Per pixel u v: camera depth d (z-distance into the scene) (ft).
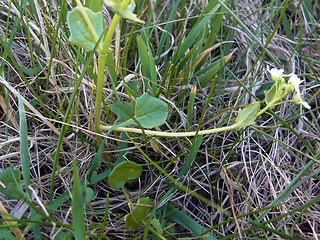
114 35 0.60
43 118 0.44
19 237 0.36
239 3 0.73
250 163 0.53
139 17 0.56
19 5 0.56
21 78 0.53
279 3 0.72
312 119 0.62
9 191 0.37
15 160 0.48
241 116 0.42
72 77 0.50
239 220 0.48
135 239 0.41
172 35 0.64
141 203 0.39
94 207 0.46
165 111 0.43
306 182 0.53
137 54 0.60
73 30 0.36
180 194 0.49
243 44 0.68
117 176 0.41
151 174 0.50
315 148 0.58
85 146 0.50
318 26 0.74
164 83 0.57
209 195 0.51
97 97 0.42
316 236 0.44
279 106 0.61
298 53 0.71
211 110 0.58
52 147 0.50
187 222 0.45
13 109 0.51
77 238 0.30
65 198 0.43
